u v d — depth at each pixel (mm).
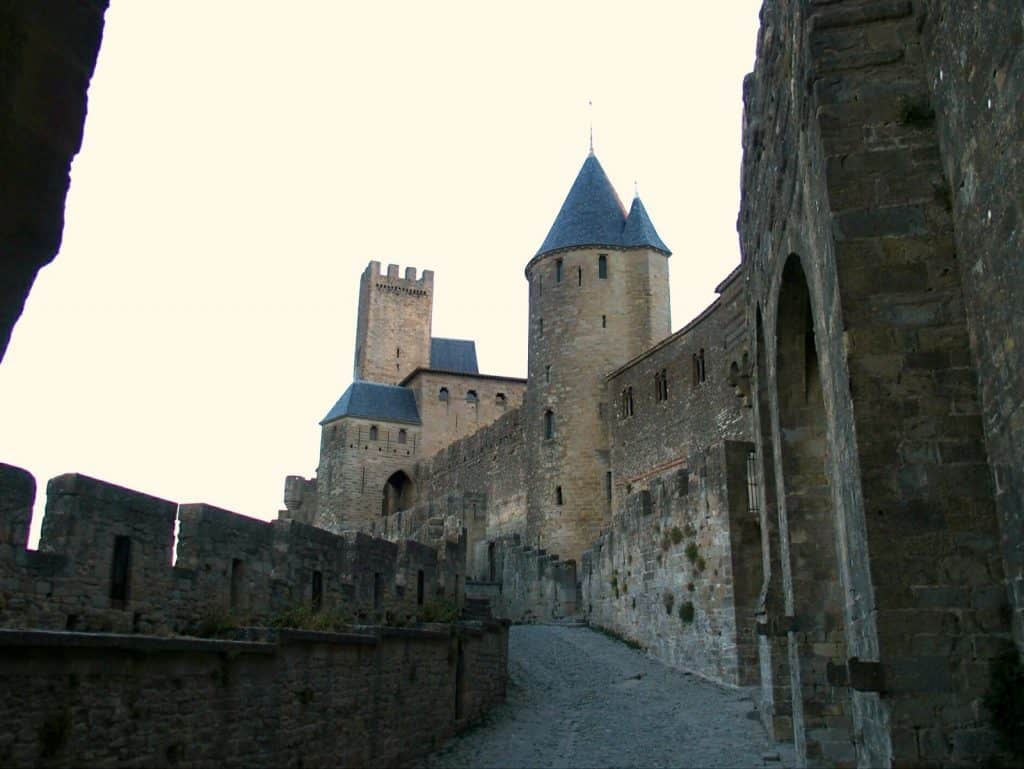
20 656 8750
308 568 24172
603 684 27766
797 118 12461
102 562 16812
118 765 9930
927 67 10406
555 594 44062
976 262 9219
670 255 63969
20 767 8641
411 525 75062
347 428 91875
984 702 8742
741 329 44031
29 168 5562
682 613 29266
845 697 14977
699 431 48688
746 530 26672
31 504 15406
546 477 60469
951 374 9562
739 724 20719
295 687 14078
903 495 9336
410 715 18797
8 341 5652
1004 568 8984
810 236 11859
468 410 96688
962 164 9391
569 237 63344
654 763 17438
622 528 35625
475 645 23609
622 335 61125
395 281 112188
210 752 11641
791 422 15883
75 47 5906
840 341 10047
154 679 10680
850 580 10453
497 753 19328
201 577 19562
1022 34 7551
